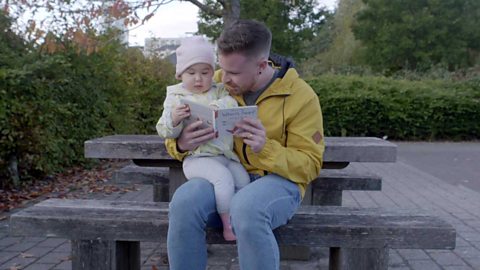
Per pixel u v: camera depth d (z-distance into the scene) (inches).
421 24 1076.5
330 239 95.3
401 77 831.1
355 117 650.8
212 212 95.1
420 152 524.1
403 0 1117.1
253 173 101.8
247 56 92.8
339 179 166.4
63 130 315.0
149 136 170.4
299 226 95.3
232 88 98.0
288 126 98.7
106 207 108.3
